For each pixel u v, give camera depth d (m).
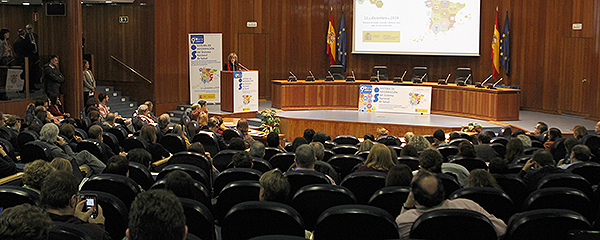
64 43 14.35
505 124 14.26
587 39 15.28
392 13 17.84
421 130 14.05
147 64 16.88
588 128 13.93
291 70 19.09
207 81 17.22
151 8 16.61
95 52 17.39
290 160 6.40
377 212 3.13
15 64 13.67
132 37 16.97
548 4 16.19
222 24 18.14
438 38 17.42
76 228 2.66
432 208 3.46
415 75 16.52
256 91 15.92
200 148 6.25
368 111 16.45
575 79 15.74
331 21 18.69
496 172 5.19
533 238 3.12
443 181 4.69
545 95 16.55
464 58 17.69
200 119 11.08
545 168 5.17
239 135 9.39
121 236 3.70
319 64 19.20
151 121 11.50
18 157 7.15
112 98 16.67
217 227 4.85
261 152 6.43
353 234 3.18
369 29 18.17
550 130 8.57
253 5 18.48
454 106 15.79
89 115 10.20
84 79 14.89
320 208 3.96
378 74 16.91
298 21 18.94
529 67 16.83
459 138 9.22
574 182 4.66
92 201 3.42
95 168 6.10
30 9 16.75
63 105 14.44
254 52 18.70
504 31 16.86
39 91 14.60
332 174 5.55
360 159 6.45
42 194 3.00
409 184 4.32
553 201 3.89
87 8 17.28
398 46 17.91
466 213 3.00
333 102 16.92
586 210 3.91
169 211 1.98
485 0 17.16
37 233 2.07
